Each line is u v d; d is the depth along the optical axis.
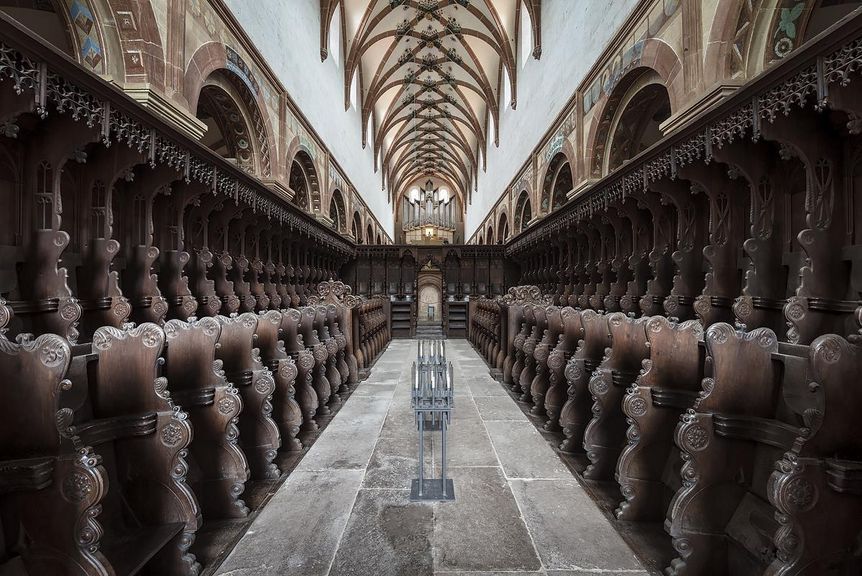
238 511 3.10
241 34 7.74
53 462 1.84
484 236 27.09
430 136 33.94
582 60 9.77
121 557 2.17
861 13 2.27
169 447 2.47
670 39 6.21
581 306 8.32
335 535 2.86
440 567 2.54
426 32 19.72
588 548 2.73
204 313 5.70
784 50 4.88
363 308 9.16
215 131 12.05
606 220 7.39
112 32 5.18
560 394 4.90
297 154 11.56
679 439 2.46
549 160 12.32
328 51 14.22
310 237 11.27
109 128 3.27
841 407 1.84
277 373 4.32
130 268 4.39
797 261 3.49
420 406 3.46
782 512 1.88
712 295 4.17
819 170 3.05
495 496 3.39
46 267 3.08
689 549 2.44
